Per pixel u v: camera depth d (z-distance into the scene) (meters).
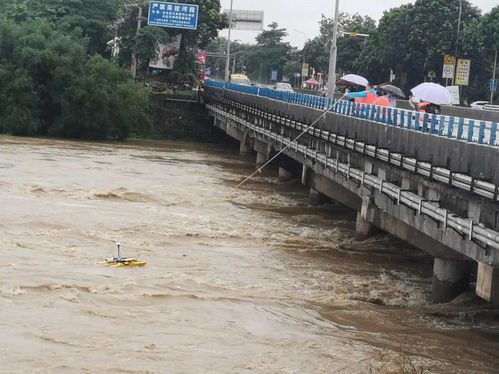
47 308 20.17
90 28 89.00
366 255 30.64
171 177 48.78
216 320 20.48
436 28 76.62
